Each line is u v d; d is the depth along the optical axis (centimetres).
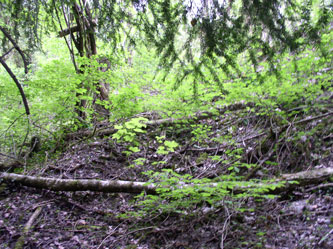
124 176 484
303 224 288
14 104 566
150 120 661
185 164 507
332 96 471
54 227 347
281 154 437
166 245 312
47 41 766
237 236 298
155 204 362
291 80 445
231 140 518
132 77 679
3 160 506
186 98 500
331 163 368
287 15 249
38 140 552
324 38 346
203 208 364
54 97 525
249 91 459
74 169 492
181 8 246
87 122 601
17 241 310
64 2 371
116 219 371
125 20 295
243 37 250
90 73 526
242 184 294
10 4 319
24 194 410
